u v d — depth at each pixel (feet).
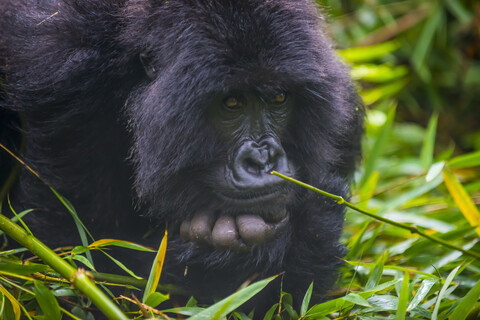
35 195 21.03
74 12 20.29
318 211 20.88
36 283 16.37
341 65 22.07
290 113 19.53
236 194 18.21
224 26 17.72
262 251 18.93
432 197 30.12
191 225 18.90
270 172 18.22
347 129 22.84
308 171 20.20
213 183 18.72
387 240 25.64
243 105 18.54
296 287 20.01
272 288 19.60
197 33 17.92
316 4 22.04
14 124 22.12
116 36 20.10
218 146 18.72
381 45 35.88
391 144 36.01
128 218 22.08
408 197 26.18
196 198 19.10
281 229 18.79
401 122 40.04
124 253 20.84
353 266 22.13
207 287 19.69
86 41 20.03
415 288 20.70
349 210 25.95
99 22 20.17
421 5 39.01
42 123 20.52
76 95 20.04
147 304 16.97
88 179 20.95
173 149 18.56
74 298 19.58
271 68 17.78
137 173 20.15
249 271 19.30
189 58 17.89
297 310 19.88
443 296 18.69
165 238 16.93
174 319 17.02
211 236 18.78
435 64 40.29
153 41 19.11
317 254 20.48
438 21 37.47
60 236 20.92
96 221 21.35
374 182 25.73
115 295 19.85
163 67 18.78
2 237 21.76
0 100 21.74
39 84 20.15
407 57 40.16
